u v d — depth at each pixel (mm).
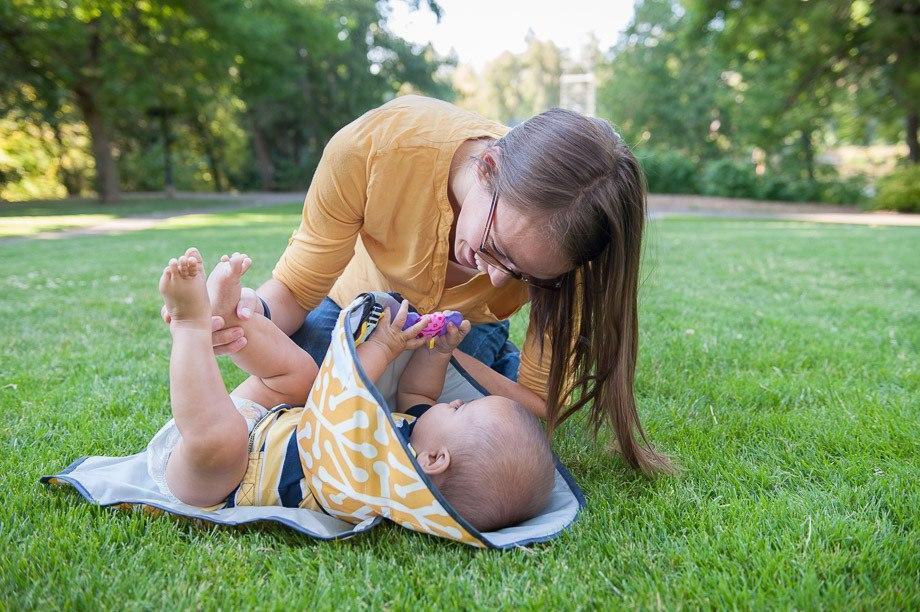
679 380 2842
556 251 1526
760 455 2080
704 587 1394
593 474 2027
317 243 1969
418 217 1872
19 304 4707
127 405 2543
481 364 2188
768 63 20844
